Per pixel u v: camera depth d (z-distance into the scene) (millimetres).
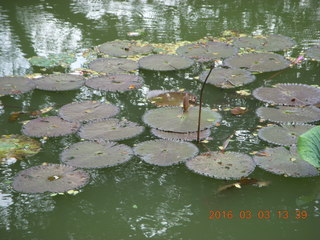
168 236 2729
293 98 4371
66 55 5688
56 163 3457
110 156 3436
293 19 7074
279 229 2783
